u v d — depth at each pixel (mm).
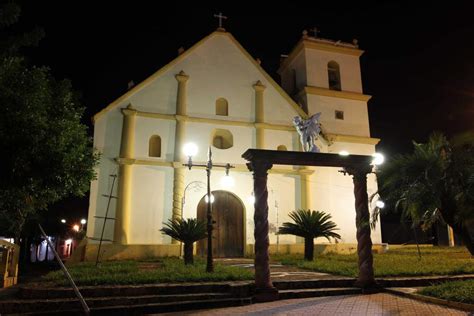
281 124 22469
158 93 20906
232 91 22109
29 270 26578
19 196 9055
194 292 9984
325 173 22500
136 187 19500
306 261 15828
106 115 20000
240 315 8320
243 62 22750
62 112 10789
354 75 25391
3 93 7898
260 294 9805
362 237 11070
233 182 20859
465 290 9016
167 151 20297
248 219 20688
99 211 18797
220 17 22844
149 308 8906
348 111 24469
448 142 8219
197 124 21016
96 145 19500
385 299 9750
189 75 21547
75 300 8883
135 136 20062
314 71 24562
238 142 21500
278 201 21312
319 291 10445
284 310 8703
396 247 24031
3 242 11562
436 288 9695
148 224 19234
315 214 17031
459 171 7934
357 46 25922
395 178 8266
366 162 11312
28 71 8828
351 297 10117
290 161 10641
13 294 9828
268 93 22797
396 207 8453
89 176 12188
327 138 23047
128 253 18562
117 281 10055
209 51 22312
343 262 15414
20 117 8039
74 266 14578
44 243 39406
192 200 20031
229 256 20109
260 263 10016
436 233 27344
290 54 26266
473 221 8102
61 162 9523
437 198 7887
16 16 8195
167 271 11914
